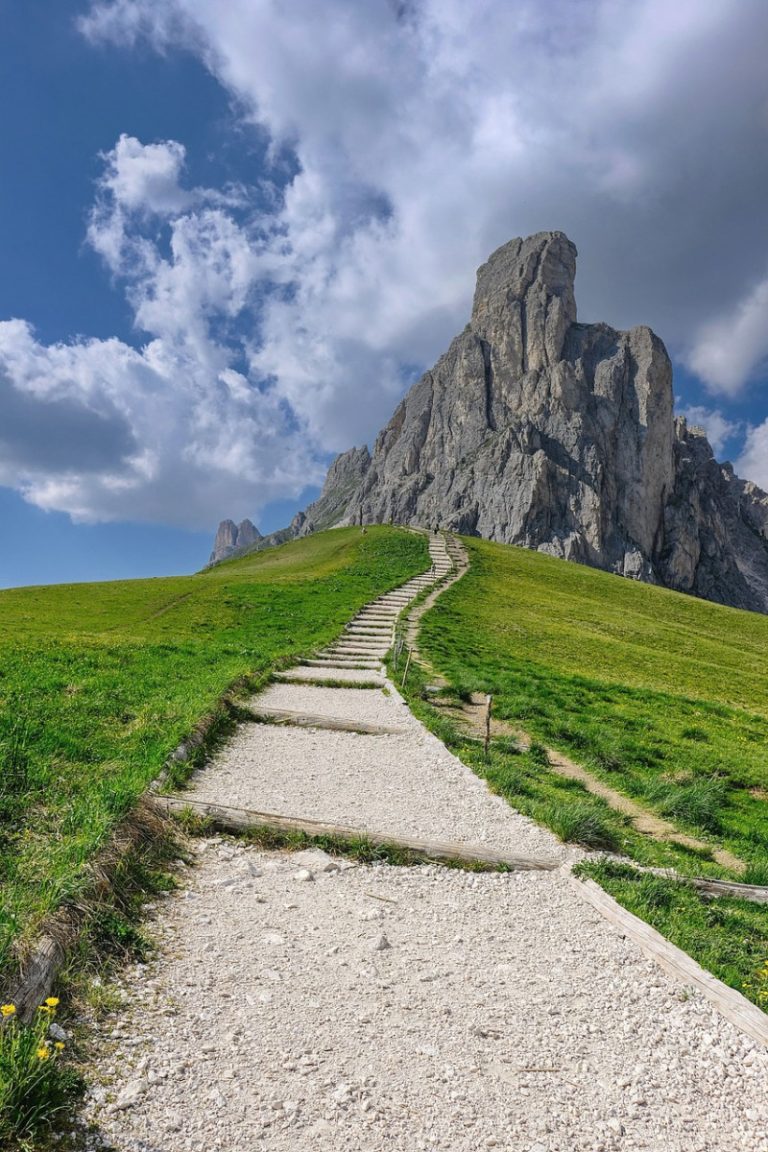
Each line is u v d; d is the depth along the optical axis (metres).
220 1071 4.91
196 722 13.81
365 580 58.31
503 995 6.45
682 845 12.12
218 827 9.65
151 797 9.45
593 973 7.01
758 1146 4.80
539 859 9.76
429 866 9.41
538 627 43.81
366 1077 5.05
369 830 10.05
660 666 37.97
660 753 18.58
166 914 7.15
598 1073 5.44
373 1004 6.05
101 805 8.44
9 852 7.41
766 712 30.66
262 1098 4.69
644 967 7.19
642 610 64.94
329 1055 5.26
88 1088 4.50
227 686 18.14
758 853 12.42
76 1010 5.24
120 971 5.93
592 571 89.38
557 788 14.55
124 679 17.47
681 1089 5.34
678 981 6.95
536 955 7.30
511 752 16.70
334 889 8.48
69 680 16.23
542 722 19.95
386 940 7.27
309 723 16.72
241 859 8.91
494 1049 5.60
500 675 26.78
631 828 12.78
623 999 6.56
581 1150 4.59
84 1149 4.03
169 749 11.89
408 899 8.43
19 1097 4.09
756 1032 6.09
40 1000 5.01
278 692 20.48
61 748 11.07
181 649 24.64
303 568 70.50
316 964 6.65
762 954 8.09
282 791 11.66
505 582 65.56
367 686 22.52
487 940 7.55
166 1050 5.04
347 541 90.31
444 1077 5.16
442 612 44.50
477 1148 4.50
